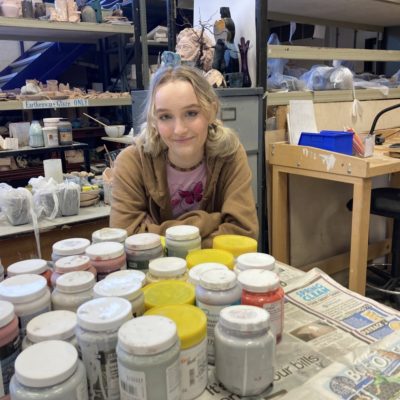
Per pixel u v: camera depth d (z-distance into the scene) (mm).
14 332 539
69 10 2340
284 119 2166
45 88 2463
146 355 463
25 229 1689
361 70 3170
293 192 2252
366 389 545
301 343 655
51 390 444
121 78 2953
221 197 1190
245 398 539
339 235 2545
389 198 1844
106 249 734
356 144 1899
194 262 722
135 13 2467
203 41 2000
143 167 1154
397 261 2086
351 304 785
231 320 528
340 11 2482
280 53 2041
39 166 2611
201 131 979
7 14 2193
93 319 512
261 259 710
